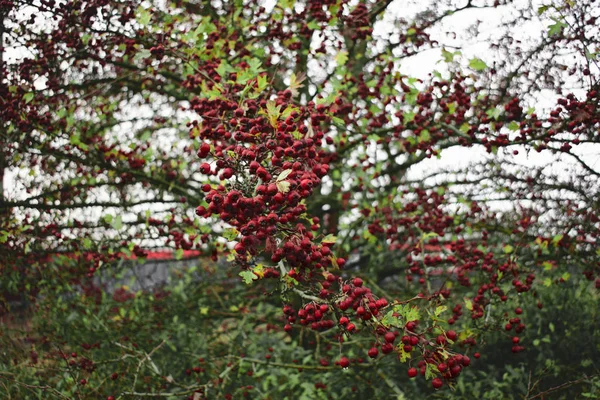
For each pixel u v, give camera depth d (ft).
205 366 17.29
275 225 7.77
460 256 14.58
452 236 16.05
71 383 14.51
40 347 17.03
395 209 17.39
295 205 7.74
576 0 11.74
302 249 7.74
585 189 14.53
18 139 14.62
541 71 13.46
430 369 7.73
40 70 14.61
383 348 7.69
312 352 18.76
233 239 8.47
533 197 15.58
